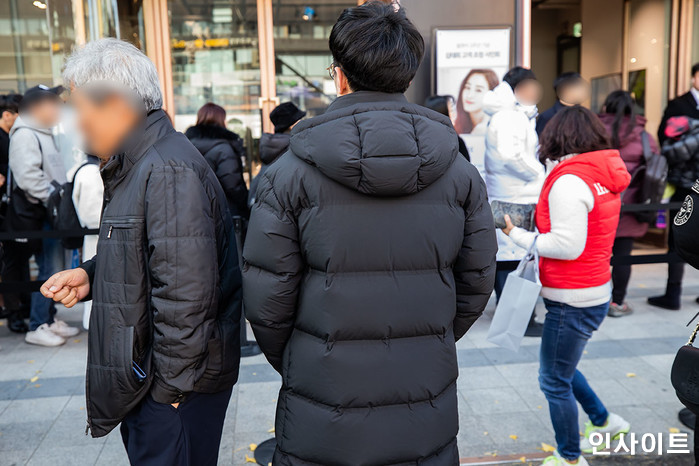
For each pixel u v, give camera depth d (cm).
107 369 164
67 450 300
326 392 150
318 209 146
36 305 466
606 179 238
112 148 167
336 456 151
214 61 616
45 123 447
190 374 162
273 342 160
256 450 292
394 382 151
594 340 437
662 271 637
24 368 412
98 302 167
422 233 151
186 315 157
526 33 520
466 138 521
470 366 391
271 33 612
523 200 433
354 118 144
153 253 157
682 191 493
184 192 161
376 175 139
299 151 147
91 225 410
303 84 624
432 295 154
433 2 513
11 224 461
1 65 598
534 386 360
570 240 237
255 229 153
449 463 161
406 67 150
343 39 150
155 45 602
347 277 149
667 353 409
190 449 176
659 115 701
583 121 244
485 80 513
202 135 428
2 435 316
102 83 160
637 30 739
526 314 251
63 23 566
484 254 163
